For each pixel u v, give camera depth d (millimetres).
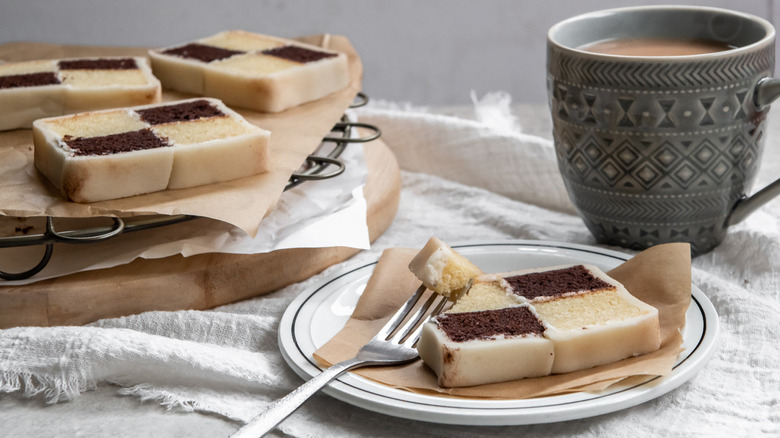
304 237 832
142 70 984
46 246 806
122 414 752
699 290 789
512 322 753
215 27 1578
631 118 814
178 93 995
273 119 939
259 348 791
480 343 737
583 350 743
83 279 812
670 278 786
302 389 726
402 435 731
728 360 769
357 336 772
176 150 835
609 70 811
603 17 871
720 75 802
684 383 755
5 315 803
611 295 769
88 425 745
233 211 814
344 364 744
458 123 979
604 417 736
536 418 715
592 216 857
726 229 855
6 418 751
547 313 759
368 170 932
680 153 816
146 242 832
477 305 769
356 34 1603
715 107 808
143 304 815
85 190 823
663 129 812
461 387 738
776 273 838
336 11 1581
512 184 953
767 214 909
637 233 849
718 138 814
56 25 1540
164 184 840
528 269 798
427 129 985
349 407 748
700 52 844
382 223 897
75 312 808
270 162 862
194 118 882
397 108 1108
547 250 835
